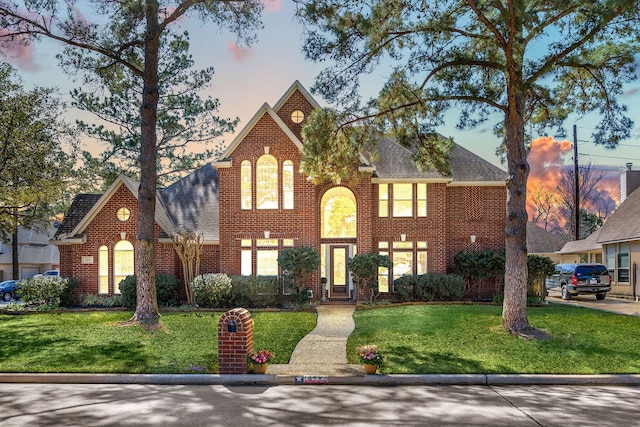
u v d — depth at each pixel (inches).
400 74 648.4
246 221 948.0
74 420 325.1
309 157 707.4
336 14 617.0
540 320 691.4
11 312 860.0
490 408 351.6
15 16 717.9
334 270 997.2
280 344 558.3
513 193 618.8
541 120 740.7
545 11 594.6
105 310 882.1
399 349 524.4
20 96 925.8
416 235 992.9
